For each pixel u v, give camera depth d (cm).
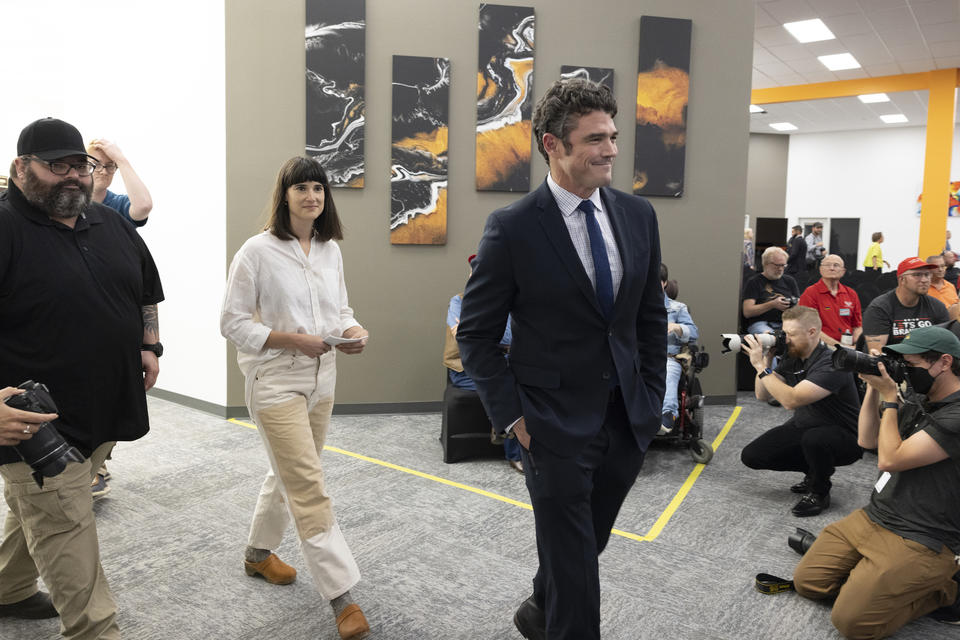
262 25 460
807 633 223
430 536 294
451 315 413
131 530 293
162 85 504
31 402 156
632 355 163
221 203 472
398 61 473
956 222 1559
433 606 236
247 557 250
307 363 218
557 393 157
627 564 272
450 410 393
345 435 447
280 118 468
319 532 209
